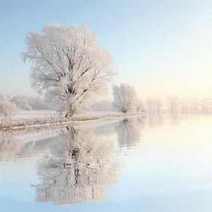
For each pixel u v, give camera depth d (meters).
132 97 88.81
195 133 25.91
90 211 6.88
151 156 14.38
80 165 12.45
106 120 55.03
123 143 19.70
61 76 44.09
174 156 14.30
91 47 44.66
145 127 34.72
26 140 22.03
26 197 8.07
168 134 25.42
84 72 44.56
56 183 9.50
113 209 6.97
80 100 45.28
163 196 7.88
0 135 26.20
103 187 8.88
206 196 7.81
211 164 12.20
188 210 6.79
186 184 9.07
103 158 14.08
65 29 44.22
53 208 7.14
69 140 21.70
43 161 13.62
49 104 46.00
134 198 7.74
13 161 13.73
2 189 8.91
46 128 33.78
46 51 43.47
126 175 10.41
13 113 39.75
